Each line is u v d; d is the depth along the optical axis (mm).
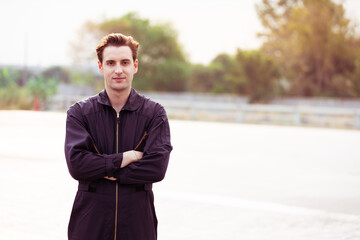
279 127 20875
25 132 15398
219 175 8727
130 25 48875
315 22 44000
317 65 43844
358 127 21891
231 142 14250
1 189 7090
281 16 47812
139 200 2711
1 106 30000
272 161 10656
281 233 5266
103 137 2754
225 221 5723
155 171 2705
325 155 11812
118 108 2799
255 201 6750
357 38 43875
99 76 42969
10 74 39406
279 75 42469
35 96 30156
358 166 10141
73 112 2766
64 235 5023
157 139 2777
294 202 6746
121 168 2678
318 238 5102
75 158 2643
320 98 42156
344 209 6379
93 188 2676
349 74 42750
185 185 7750
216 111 25594
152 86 51031
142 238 2707
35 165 9234
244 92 42938
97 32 44594
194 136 15852
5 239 4824
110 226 2656
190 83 53562
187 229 5367
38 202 6363
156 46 50812
